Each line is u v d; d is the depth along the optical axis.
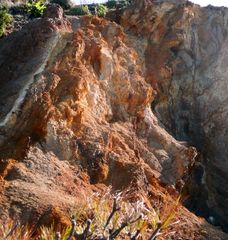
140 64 20.17
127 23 21.41
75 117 15.65
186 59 21.44
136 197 13.81
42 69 16.48
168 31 21.45
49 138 14.73
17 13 25.50
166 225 6.67
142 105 17.89
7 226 8.58
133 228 6.63
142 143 17.08
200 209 17.62
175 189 16.38
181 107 20.69
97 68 17.66
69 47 17.09
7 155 13.91
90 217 7.06
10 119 14.74
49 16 19.31
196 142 20.28
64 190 13.54
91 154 15.05
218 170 19.62
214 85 21.25
